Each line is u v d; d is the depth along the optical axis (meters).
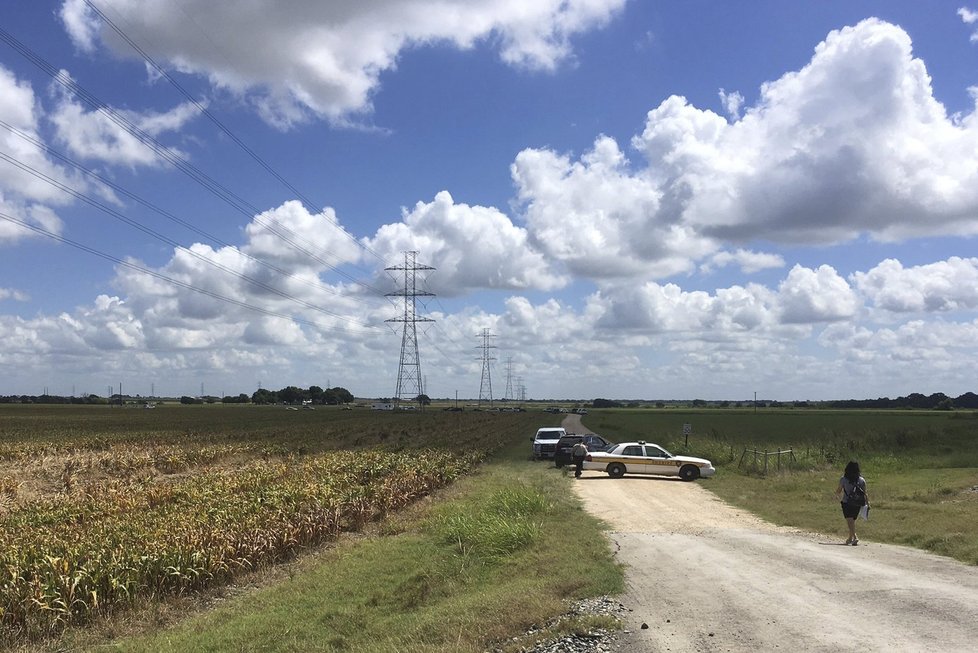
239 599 11.73
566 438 34.34
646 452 29.33
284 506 17.53
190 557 12.41
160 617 10.80
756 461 31.80
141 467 32.56
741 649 7.38
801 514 18.25
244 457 38.88
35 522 16.97
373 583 12.13
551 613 9.20
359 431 64.38
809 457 33.00
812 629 7.88
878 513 18.16
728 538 14.83
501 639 8.48
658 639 7.86
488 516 16.28
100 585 11.09
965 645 7.18
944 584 9.98
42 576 10.95
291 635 9.48
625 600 9.63
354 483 23.66
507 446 50.06
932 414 112.94
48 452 38.00
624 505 20.64
